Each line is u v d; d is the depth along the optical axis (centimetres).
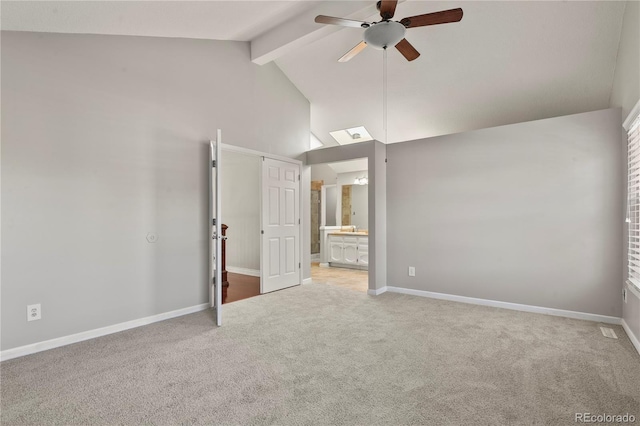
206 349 268
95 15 257
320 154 518
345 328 317
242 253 637
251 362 243
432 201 440
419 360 246
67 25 265
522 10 329
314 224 830
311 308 388
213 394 199
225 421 173
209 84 393
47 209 271
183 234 366
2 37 251
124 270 317
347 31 401
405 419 175
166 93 352
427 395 198
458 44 378
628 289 295
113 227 310
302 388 206
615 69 346
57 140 277
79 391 203
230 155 573
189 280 371
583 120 341
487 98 430
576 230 345
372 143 460
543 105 414
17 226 257
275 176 482
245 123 437
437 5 348
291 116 512
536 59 365
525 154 373
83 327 290
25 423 172
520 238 376
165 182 350
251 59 437
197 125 380
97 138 300
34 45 266
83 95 292
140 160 330
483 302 400
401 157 468
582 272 342
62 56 280
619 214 323
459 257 418
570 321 334
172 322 338
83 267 290
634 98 276
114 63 312
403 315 359
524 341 282
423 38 383
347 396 197
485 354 256
